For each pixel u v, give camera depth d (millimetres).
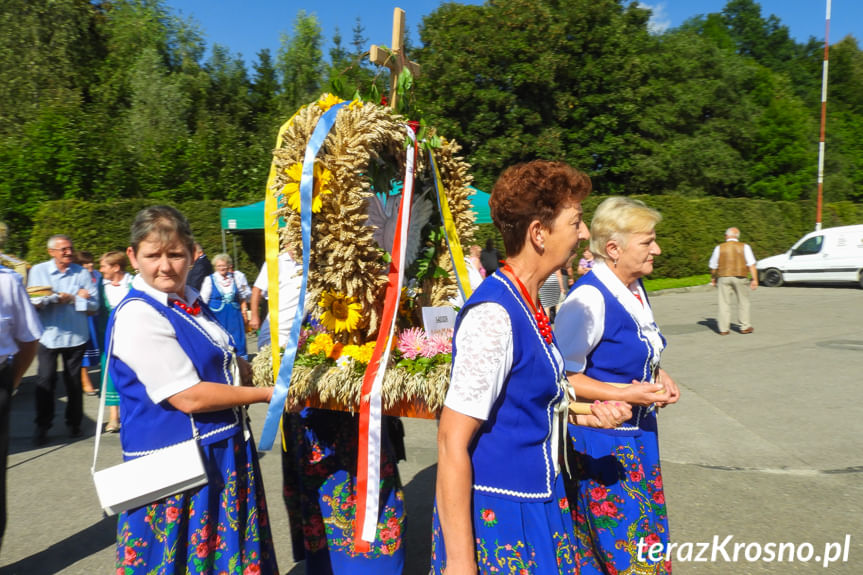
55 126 14500
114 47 25328
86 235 12336
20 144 14578
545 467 1678
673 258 19250
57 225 12211
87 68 24344
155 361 2023
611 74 19766
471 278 3875
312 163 2383
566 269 10805
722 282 10562
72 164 14188
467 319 1606
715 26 39188
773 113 26938
